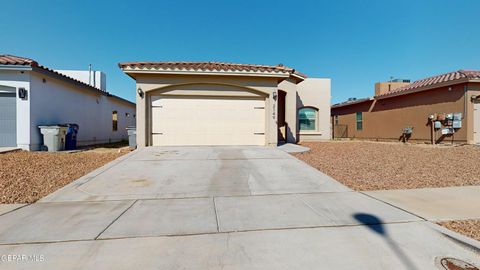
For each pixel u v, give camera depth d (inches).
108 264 105.2
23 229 137.0
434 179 258.8
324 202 187.0
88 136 609.3
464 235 133.3
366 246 122.2
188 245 122.0
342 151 454.9
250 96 447.5
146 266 104.2
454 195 204.7
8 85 400.8
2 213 160.6
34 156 362.6
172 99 430.3
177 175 257.6
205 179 245.8
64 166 304.3
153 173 263.4
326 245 123.0
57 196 196.2
